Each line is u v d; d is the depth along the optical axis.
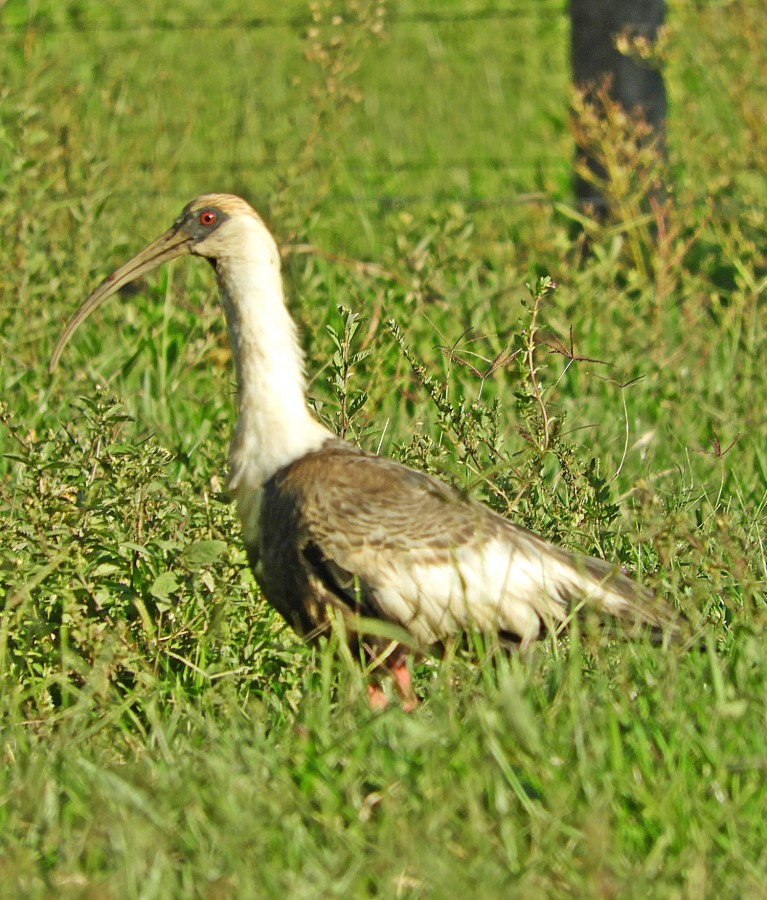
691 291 15.95
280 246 15.64
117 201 18.98
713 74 21.14
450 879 6.63
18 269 14.88
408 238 19.28
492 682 8.52
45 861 7.24
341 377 11.05
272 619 10.38
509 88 31.69
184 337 15.19
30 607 9.57
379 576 9.42
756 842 7.21
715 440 12.15
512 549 9.59
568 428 13.64
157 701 9.04
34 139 15.23
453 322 15.11
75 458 10.20
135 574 9.88
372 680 9.67
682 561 10.45
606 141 16.73
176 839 7.18
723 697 8.13
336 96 17.55
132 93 24.25
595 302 15.57
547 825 7.15
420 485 9.70
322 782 7.57
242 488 9.97
